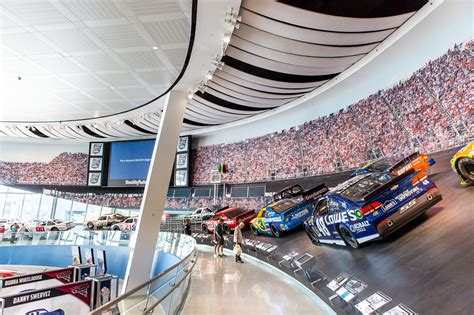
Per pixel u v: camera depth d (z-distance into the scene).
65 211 27.97
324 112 14.86
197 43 7.38
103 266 11.95
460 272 3.55
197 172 23.73
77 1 5.88
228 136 22.23
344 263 5.81
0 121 15.17
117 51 7.86
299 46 10.38
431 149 8.92
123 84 10.09
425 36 9.28
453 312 3.01
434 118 8.88
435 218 5.29
